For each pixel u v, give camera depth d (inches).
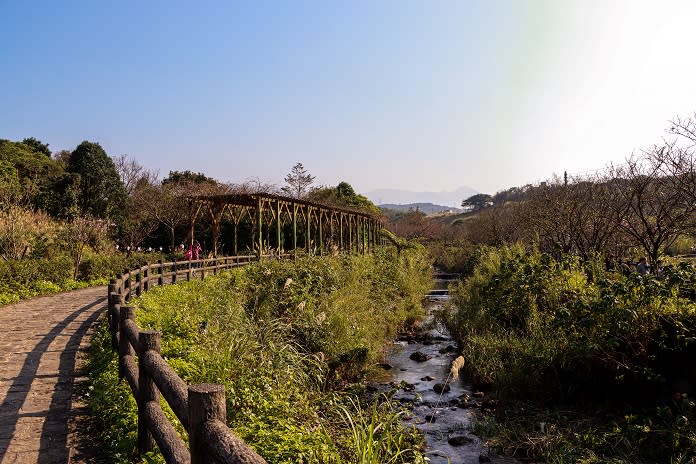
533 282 427.2
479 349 423.8
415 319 690.8
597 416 306.2
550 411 321.7
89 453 172.6
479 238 1550.2
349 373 410.0
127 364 202.4
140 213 1331.2
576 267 439.8
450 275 1352.1
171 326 326.3
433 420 328.2
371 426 210.4
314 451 183.0
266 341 333.1
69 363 286.0
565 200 692.7
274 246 1278.3
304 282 552.1
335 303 487.8
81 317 440.1
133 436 171.5
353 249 1291.8
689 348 303.1
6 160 1445.6
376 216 1739.7
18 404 219.1
